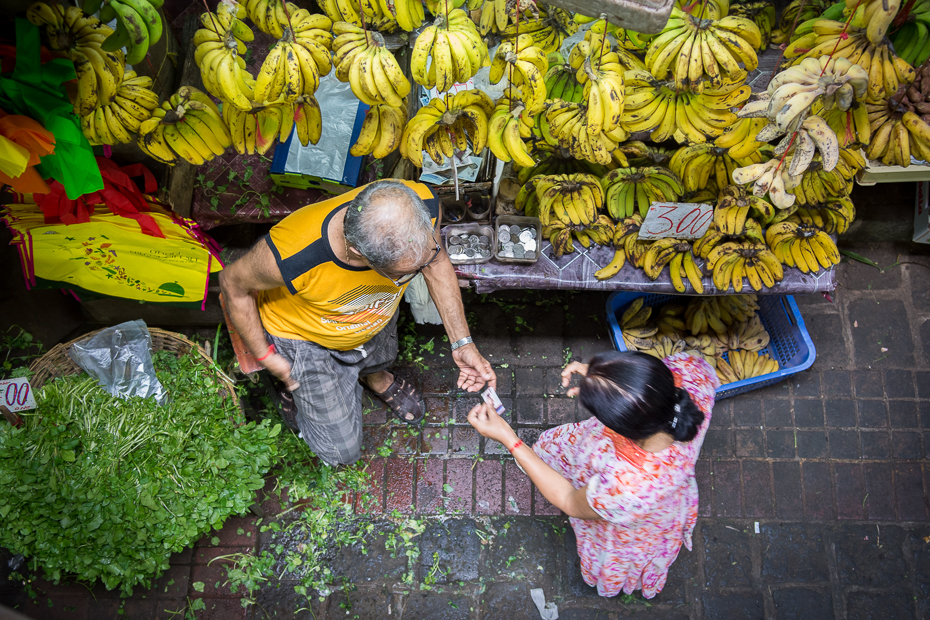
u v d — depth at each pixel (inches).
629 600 120.5
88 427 104.9
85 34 73.0
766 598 121.2
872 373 137.4
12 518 97.8
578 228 108.5
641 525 91.3
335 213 78.2
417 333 140.8
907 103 83.0
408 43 117.3
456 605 120.5
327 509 126.9
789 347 133.3
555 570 122.8
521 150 86.7
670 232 105.3
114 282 113.9
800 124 70.8
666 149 114.0
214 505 103.7
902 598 121.3
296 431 128.8
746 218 109.8
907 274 143.2
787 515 127.3
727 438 133.0
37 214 98.2
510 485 129.2
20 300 124.8
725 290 112.0
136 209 97.5
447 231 114.3
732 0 101.3
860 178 113.0
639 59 94.7
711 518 127.3
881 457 131.5
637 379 73.2
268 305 94.5
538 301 143.3
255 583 121.3
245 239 131.8
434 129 91.8
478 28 105.0
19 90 71.9
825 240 109.4
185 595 120.5
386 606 120.4
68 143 77.9
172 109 84.4
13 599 116.3
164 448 105.0
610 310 129.8
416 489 129.1
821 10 91.4
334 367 101.7
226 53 74.6
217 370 112.1
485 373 98.4
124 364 109.1
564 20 93.6
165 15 110.1
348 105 115.9
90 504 98.9
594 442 93.1
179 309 132.6
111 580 100.1
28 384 100.1
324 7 79.8
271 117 86.6
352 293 85.0
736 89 83.4
